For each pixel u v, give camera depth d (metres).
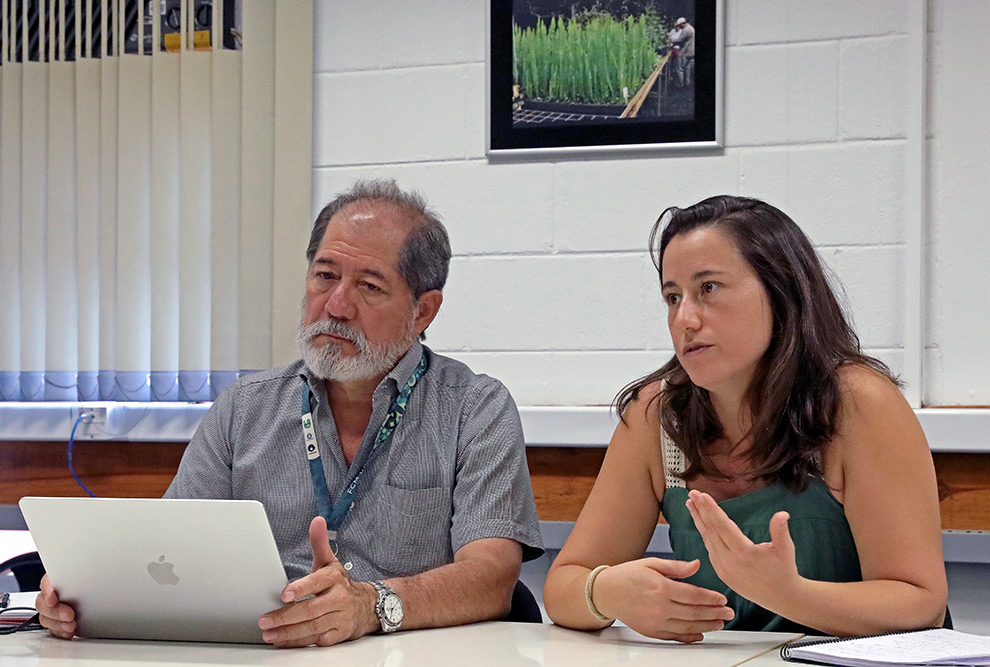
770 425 1.42
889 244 2.28
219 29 2.60
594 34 2.42
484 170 2.49
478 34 2.51
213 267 2.57
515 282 2.47
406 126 2.54
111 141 2.67
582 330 2.43
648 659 1.14
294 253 2.55
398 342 1.75
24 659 1.16
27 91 2.72
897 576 1.32
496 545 1.60
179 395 2.58
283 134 2.56
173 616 1.26
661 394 1.56
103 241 2.66
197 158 2.61
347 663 1.12
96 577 1.25
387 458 1.73
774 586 1.20
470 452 1.71
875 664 1.04
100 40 2.70
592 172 2.43
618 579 1.30
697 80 2.38
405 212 1.81
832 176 2.32
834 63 2.32
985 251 2.24
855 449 1.38
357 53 2.57
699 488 1.53
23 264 2.71
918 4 2.27
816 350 1.40
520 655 1.17
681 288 1.40
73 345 2.69
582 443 2.31
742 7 2.37
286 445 1.78
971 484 2.13
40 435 2.65
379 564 1.69
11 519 2.68
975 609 2.19
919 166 2.25
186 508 1.16
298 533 1.73
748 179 2.36
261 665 1.12
